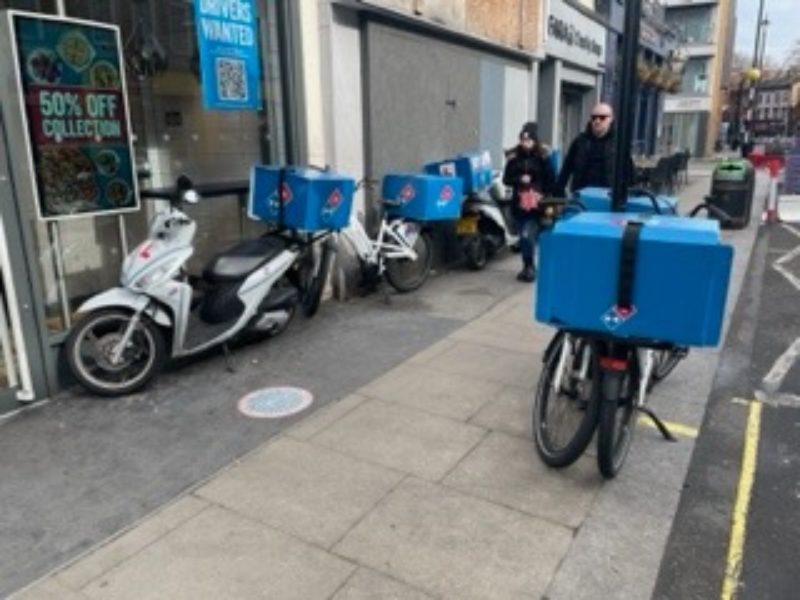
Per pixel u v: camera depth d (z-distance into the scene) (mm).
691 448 3562
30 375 3957
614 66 15875
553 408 3527
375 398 4148
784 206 11734
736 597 2516
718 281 2611
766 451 3584
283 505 3025
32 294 3914
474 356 4871
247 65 5359
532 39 10125
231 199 5629
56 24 3910
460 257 7938
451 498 3078
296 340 5211
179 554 2703
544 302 2879
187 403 4062
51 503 3064
